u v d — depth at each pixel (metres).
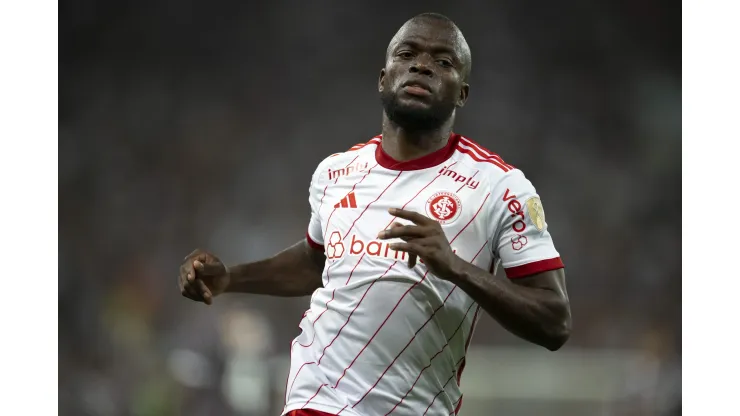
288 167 90.81
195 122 90.94
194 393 49.59
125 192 84.88
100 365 59.97
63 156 85.81
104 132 88.19
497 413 57.78
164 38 92.00
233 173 89.44
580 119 94.44
